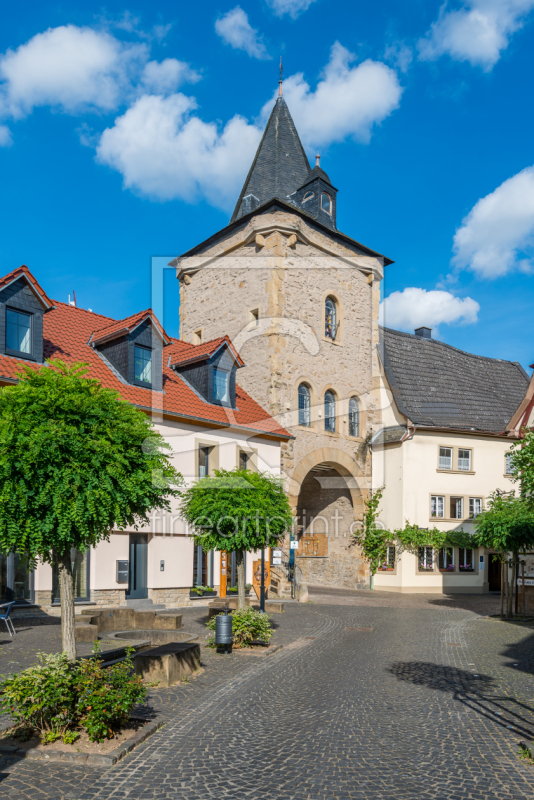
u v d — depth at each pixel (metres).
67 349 16.20
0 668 7.95
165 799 4.50
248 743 5.75
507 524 15.39
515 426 16.98
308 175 22.84
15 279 13.74
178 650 8.42
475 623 14.73
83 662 6.04
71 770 5.00
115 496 6.01
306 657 10.13
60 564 6.26
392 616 15.80
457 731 6.17
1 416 5.71
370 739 5.90
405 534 22.89
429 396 25.41
